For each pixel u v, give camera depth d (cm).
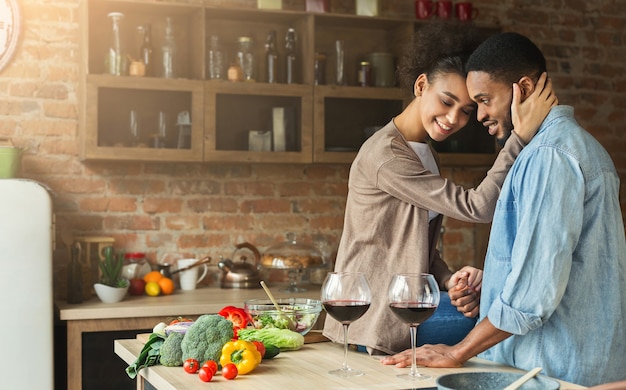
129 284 418
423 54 227
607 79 525
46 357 372
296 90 437
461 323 218
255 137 432
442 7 466
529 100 200
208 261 445
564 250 182
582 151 188
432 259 236
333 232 483
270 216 473
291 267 428
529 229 184
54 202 438
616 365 192
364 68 453
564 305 190
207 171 463
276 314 233
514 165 196
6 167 385
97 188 445
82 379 379
